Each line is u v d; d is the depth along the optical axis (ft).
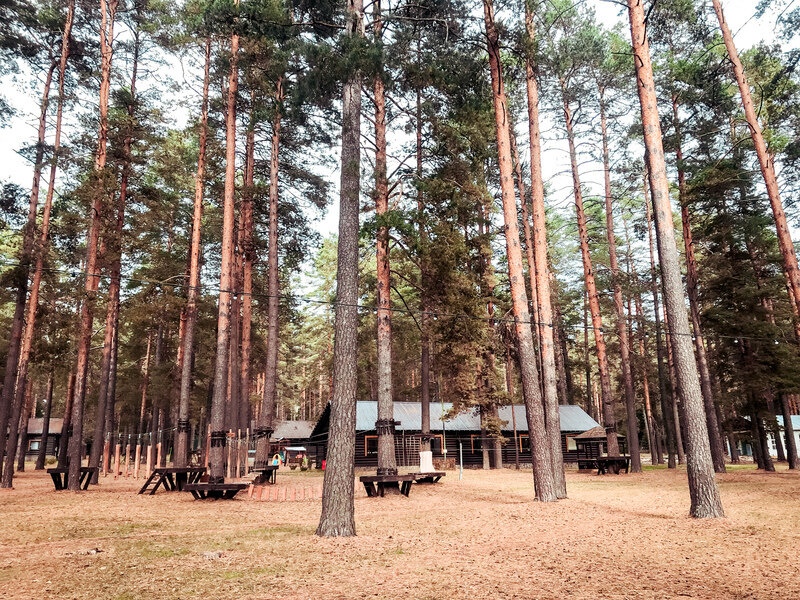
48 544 31.32
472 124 60.85
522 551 28.78
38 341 78.69
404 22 50.34
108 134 75.05
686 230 92.43
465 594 20.36
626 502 51.67
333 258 222.28
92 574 23.80
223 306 65.05
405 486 61.46
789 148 64.44
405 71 49.67
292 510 49.08
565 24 89.40
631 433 101.09
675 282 44.34
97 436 77.10
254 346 124.88
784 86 66.23
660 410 150.20
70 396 100.94
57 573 24.00
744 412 89.76
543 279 59.72
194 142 88.48
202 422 155.63
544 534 34.27
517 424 136.05
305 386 240.12
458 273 74.18
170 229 107.55
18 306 76.84
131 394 143.74
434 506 51.39
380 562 26.17
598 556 27.27
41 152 77.30
